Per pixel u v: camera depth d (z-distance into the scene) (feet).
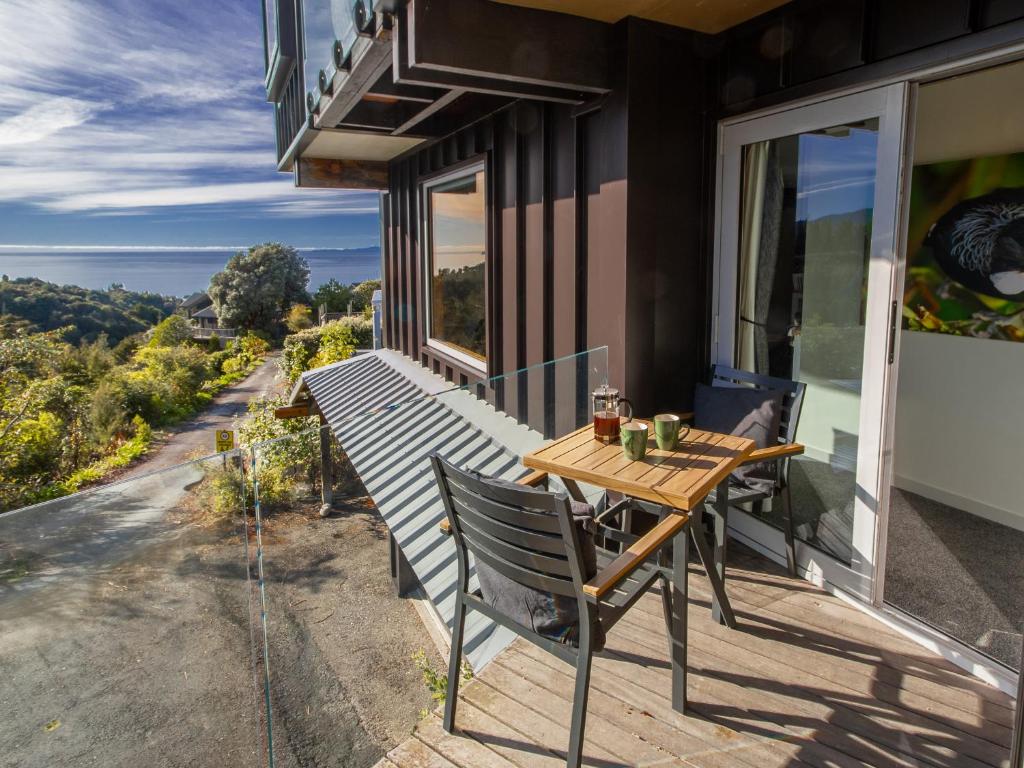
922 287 12.16
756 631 7.38
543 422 9.66
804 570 8.63
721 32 9.30
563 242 11.46
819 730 5.80
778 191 8.91
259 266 134.82
